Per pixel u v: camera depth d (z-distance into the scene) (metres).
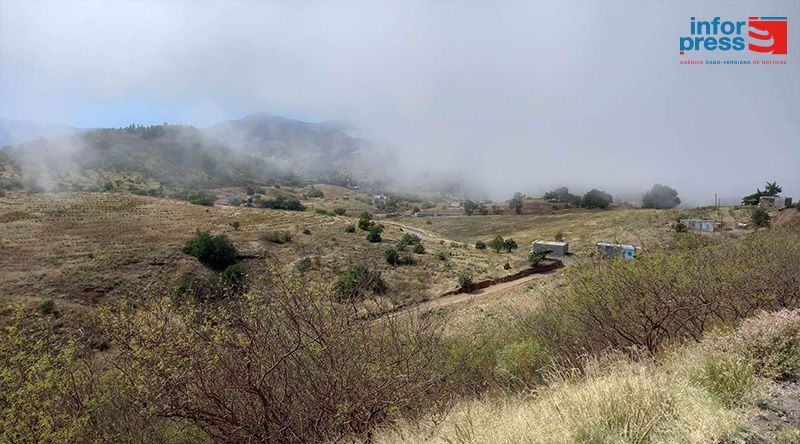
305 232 58.31
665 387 3.34
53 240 46.44
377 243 54.84
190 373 3.74
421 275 39.75
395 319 5.05
